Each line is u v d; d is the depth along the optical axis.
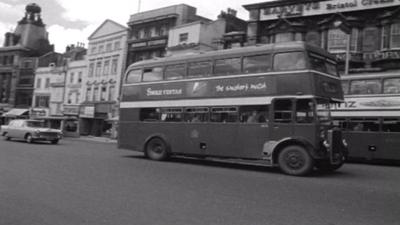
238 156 14.73
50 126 58.62
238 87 15.02
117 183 10.19
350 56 29.56
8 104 67.56
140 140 18.11
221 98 15.47
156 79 17.98
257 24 35.25
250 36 35.53
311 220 6.76
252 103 14.54
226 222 6.50
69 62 58.59
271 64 14.22
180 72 17.09
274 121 13.88
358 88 20.19
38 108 61.72
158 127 17.53
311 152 12.94
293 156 13.26
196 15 45.84
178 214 6.99
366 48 29.88
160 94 17.66
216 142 15.46
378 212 7.47
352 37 30.23
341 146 14.09
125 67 48.91
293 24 32.75
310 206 7.89
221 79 15.61
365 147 19.52
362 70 28.66
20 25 73.19
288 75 13.73
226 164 16.75
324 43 31.41
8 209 7.09
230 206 7.74
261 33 35.25
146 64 18.55
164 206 7.62
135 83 18.81
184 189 9.55
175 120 16.95
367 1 29.55
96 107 51.34
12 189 8.92
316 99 13.20
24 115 62.47
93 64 54.16
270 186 10.37
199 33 40.03
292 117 13.48
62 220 6.45
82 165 13.97
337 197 8.93
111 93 50.34
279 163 13.60
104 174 11.80
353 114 20.08
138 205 7.65
